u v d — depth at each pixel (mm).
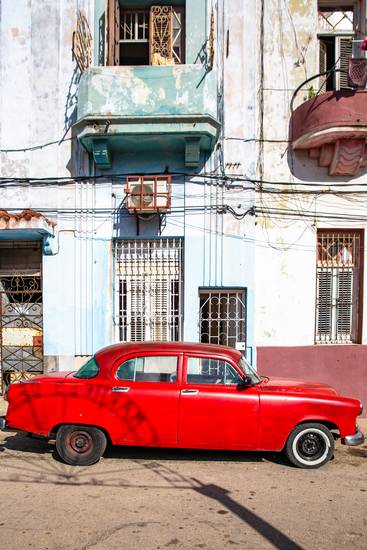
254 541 3553
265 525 3820
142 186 7551
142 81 7352
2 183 8117
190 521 3861
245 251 7906
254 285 7930
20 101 8141
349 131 7207
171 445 5039
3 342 8320
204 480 4781
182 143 7672
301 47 8016
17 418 5137
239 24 8039
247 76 8016
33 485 4594
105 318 7996
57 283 8016
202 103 7289
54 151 8086
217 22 8047
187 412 5000
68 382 5184
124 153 7977
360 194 7953
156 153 7953
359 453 5832
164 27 8039
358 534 3705
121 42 8305
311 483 4766
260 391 5121
